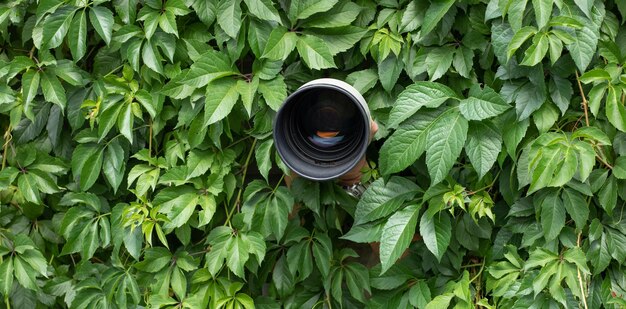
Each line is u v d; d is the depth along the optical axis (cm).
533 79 187
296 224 219
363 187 213
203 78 200
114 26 214
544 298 192
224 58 204
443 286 212
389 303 215
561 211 192
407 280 216
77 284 222
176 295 228
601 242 197
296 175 211
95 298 223
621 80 185
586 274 193
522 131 190
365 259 236
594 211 201
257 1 198
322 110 187
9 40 226
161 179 210
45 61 211
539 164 179
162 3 208
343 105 186
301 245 217
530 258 189
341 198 216
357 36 205
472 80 202
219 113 199
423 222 200
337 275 218
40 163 224
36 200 220
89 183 218
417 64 201
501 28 187
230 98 201
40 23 217
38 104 227
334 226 219
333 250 229
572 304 192
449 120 188
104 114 209
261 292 228
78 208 223
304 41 202
